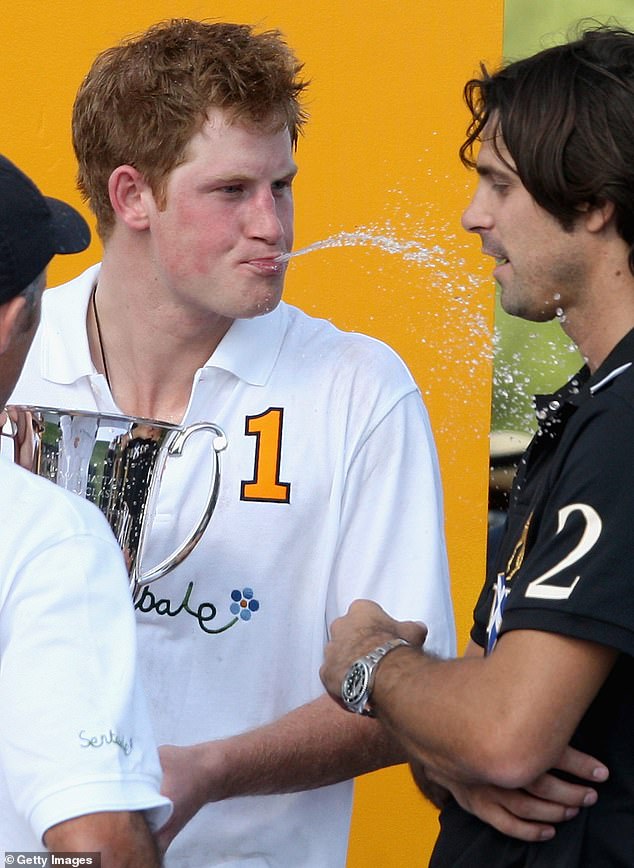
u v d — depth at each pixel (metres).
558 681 5.02
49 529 4.54
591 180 5.50
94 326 7.20
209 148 6.37
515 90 5.75
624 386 5.28
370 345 7.23
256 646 6.87
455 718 5.20
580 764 5.27
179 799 6.14
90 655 4.41
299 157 10.75
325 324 7.38
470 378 10.90
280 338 7.12
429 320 10.83
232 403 6.98
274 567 6.89
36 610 4.40
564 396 6.03
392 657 5.71
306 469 6.95
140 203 6.64
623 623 4.96
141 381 7.09
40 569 4.46
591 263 5.66
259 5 10.69
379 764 6.88
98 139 6.67
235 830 6.84
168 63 6.41
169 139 6.39
